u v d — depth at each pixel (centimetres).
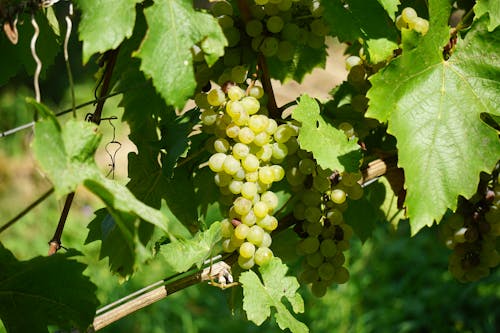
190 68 85
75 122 83
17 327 93
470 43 93
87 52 85
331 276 100
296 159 98
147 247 101
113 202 82
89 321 92
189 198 103
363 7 92
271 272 94
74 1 87
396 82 91
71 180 82
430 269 266
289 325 92
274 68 109
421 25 95
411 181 91
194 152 103
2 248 90
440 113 92
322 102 105
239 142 94
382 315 247
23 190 309
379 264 269
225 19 96
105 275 263
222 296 262
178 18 85
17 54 103
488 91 93
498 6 94
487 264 104
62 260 91
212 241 96
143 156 101
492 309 244
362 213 111
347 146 93
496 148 92
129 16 86
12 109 359
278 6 96
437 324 243
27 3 90
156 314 249
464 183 91
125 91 98
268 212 95
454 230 104
